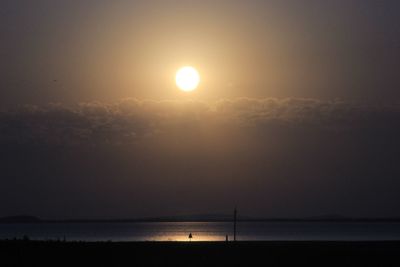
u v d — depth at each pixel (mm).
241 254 91500
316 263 81312
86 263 80188
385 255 91000
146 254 90688
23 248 95688
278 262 82125
